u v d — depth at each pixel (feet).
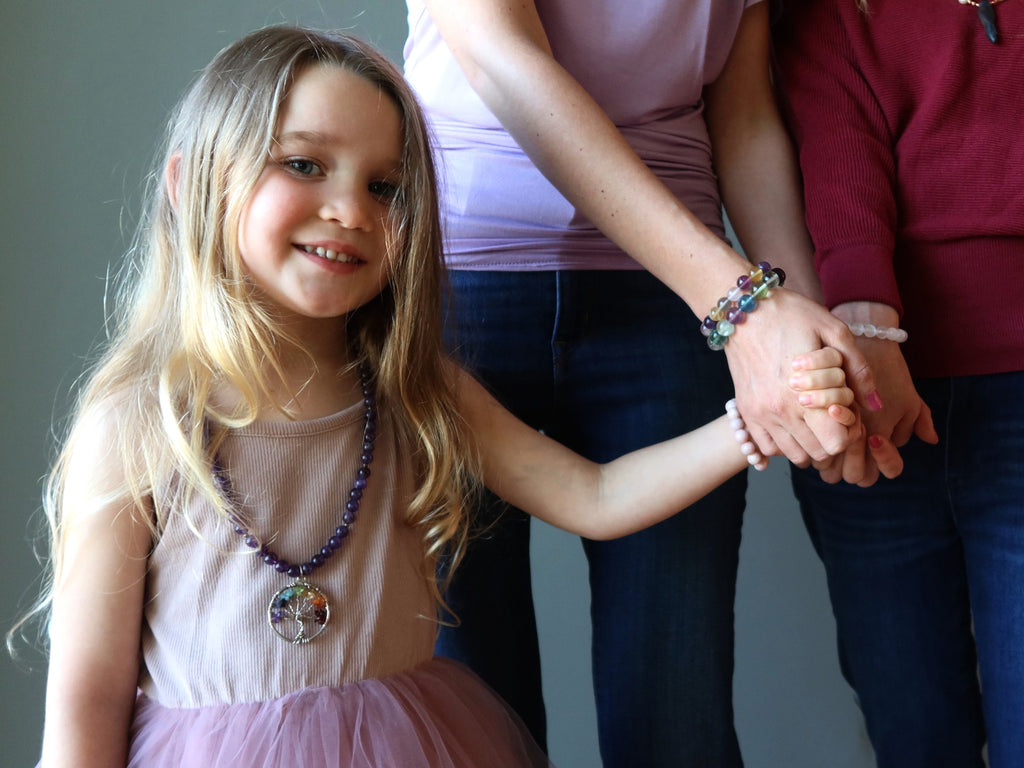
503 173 4.25
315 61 3.80
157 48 6.48
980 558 4.53
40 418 6.29
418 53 4.47
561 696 7.04
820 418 3.63
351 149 3.71
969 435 4.50
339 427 3.85
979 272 4.40
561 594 7.07
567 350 4.34
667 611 4.26
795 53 4.82
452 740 3.65
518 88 3.75
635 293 4.36
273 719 3.46
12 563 6.24
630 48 4.22
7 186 6.28
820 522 5.04
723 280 3.69
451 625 4.15
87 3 6.40
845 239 4.37
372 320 4.11
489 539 4.46
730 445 3.91
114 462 3.64
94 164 6.40
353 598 3.68
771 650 7.32
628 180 3.74
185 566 3.61
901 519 4.73
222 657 3.54
